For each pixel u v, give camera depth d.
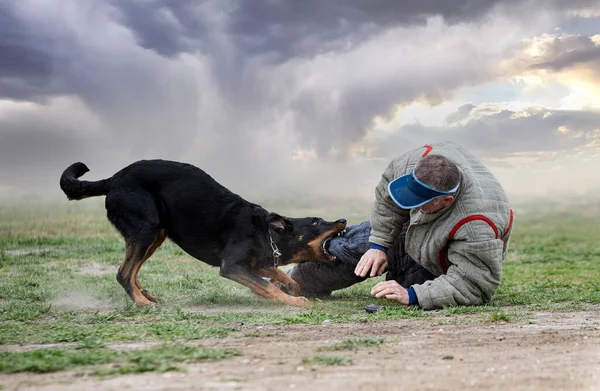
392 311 7.34
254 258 8.55
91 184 8.58
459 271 7.57
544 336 5.58
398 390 3.89
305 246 8.70
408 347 5.16
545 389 3.91
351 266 8.80
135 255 8.27
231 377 4.20
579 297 8.66
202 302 8.61
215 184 8.66
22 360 4.63
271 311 7.79
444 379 4.12
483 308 7.41
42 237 17.17
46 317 7.45
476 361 4.62
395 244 8.44
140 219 8.28
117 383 4.09
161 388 3.96
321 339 5.64
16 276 10.98
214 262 8.73
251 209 8.66
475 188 7.58
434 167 7.20
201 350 4.90
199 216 8.44
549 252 16.86
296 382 4.07
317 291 9.19
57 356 4.81
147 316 7.34
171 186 8.48
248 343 5.45
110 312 7.65
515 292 9.45
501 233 7.67
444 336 5.69
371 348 5.12
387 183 8.00
